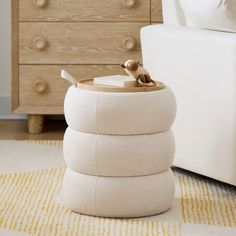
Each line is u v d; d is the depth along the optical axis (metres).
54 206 2.29
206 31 2.51
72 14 3.45
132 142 2.11
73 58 3.48
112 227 2.07
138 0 3.44
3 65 4.01
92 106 2.10
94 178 2.15
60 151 3.17
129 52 3.48
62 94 3.52
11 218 2.16
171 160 2.22
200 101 2.50
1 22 3.97
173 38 2.59
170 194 2.22
